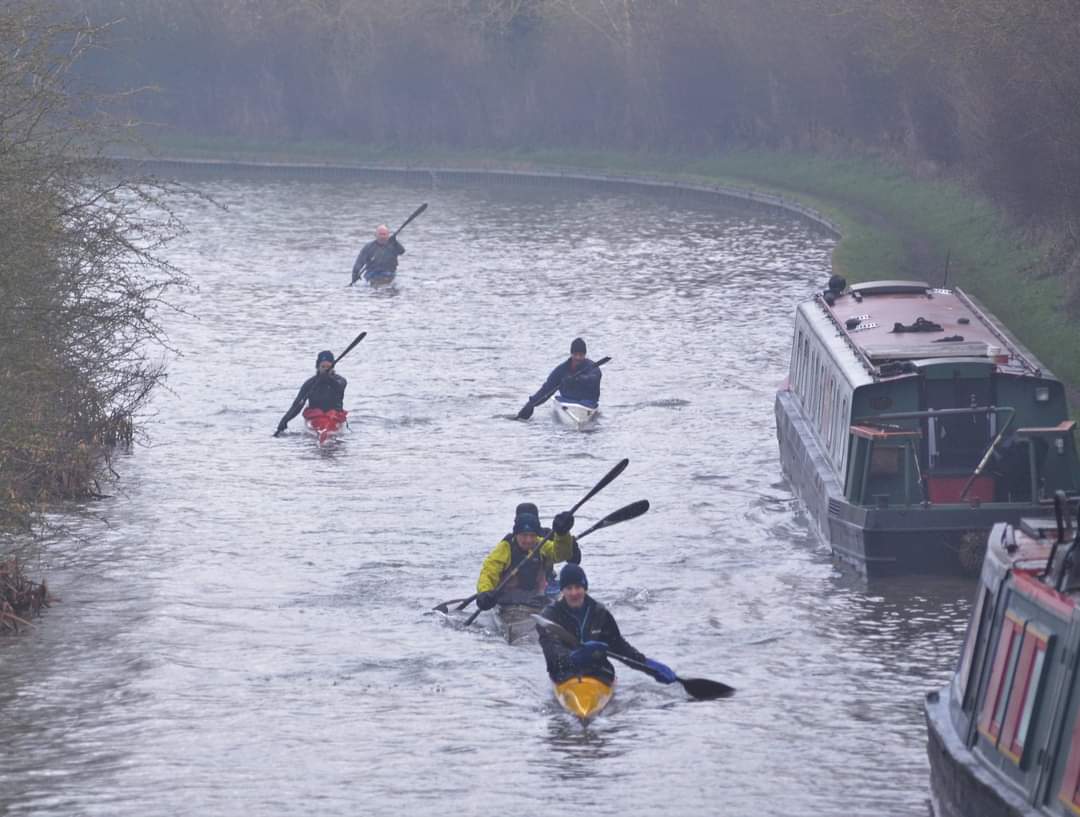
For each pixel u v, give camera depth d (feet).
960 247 418.51
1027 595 97.30
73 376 196.65
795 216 556.51
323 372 249.55
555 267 436.35
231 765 122.83
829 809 114.52
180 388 282.36
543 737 129.39
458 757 124.67
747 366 298.56
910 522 167.43
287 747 126.72
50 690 140.36
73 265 197.77
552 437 246.47
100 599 168.76
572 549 164.25
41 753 125.49
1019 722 96.12
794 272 418.92
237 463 231.09
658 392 277.64
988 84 406.82
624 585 171.94
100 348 210.59
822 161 643.86
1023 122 383.65
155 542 190.80
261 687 141.59
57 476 207.41
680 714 134.62
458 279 415.44
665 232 519.60
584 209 604.90
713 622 159.43
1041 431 169.17
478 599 158.40
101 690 140.56
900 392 173.99
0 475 176.35
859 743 127.85
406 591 171.94
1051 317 302.45
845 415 179.52
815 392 206.18
